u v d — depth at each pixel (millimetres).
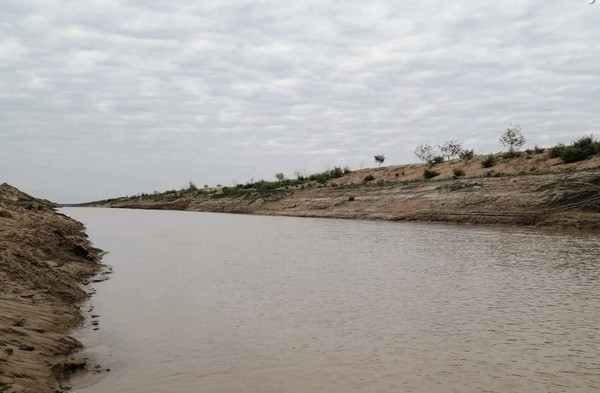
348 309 10656
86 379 6746
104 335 8773
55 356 7090
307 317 10016
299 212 55594
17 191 39594
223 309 10711
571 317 9875
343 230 33406
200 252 21656
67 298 11180
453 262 17625
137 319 9883
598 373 6926
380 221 42156
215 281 14117
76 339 8328
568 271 15398
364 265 17156
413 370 7066
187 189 108812
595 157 42219
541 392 6297
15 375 5812
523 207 34781
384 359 7531
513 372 6977
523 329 9070
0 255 11297
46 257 15305
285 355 7734
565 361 7398
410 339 8523
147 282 13992
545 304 10984
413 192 45969
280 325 9438
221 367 7207
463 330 9031
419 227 34562
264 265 17375
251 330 9117
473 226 34156
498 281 13789
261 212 61906
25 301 9336
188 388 6438
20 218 21844
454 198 40719
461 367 7176
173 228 38062
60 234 19500
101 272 15773
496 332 8898
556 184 34781
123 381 6676
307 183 76375
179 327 9328
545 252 19953
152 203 99938
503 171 48656
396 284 13484
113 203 122688
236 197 77188
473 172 52438
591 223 30125
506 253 19859
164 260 18938
